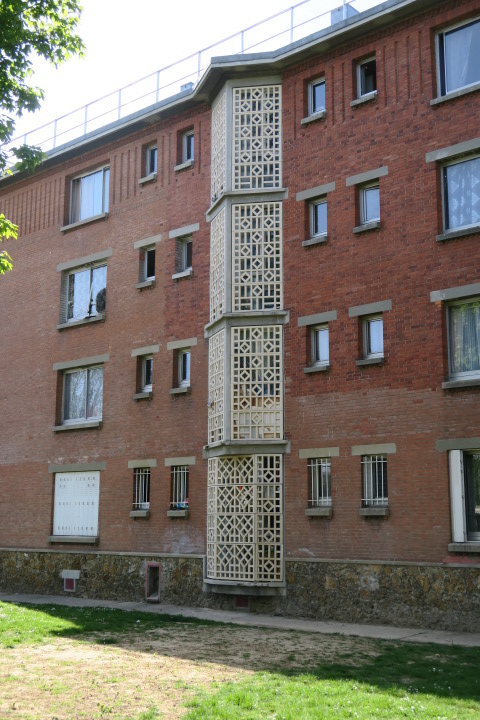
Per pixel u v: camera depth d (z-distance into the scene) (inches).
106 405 989.8
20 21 598.9
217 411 846.5
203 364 893.8
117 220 1026.1
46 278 1101.7
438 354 715.4
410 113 770.2
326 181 821.9
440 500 695.1
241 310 840.3
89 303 1050.7
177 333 928.3
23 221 1150.3
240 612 798.5
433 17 765.9
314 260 817.5
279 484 797.9
